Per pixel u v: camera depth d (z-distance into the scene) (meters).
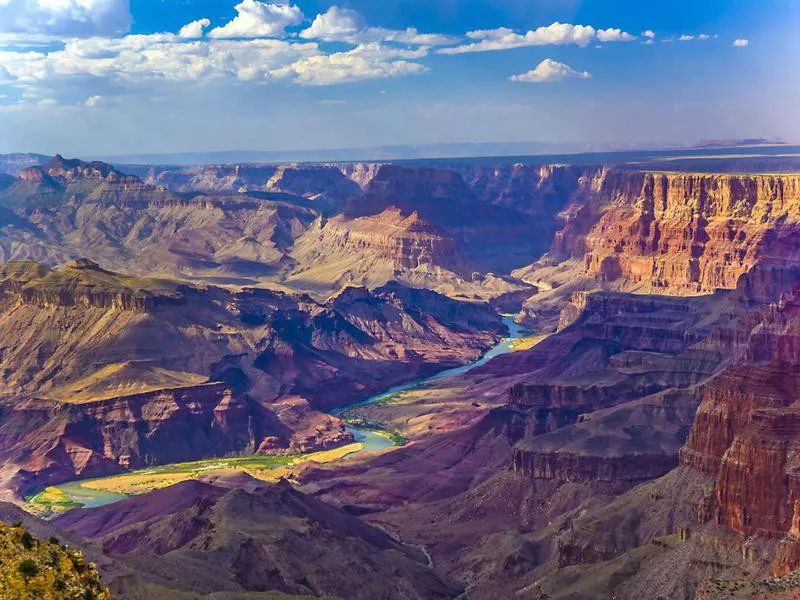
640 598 192.75
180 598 169.25
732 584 163.62
